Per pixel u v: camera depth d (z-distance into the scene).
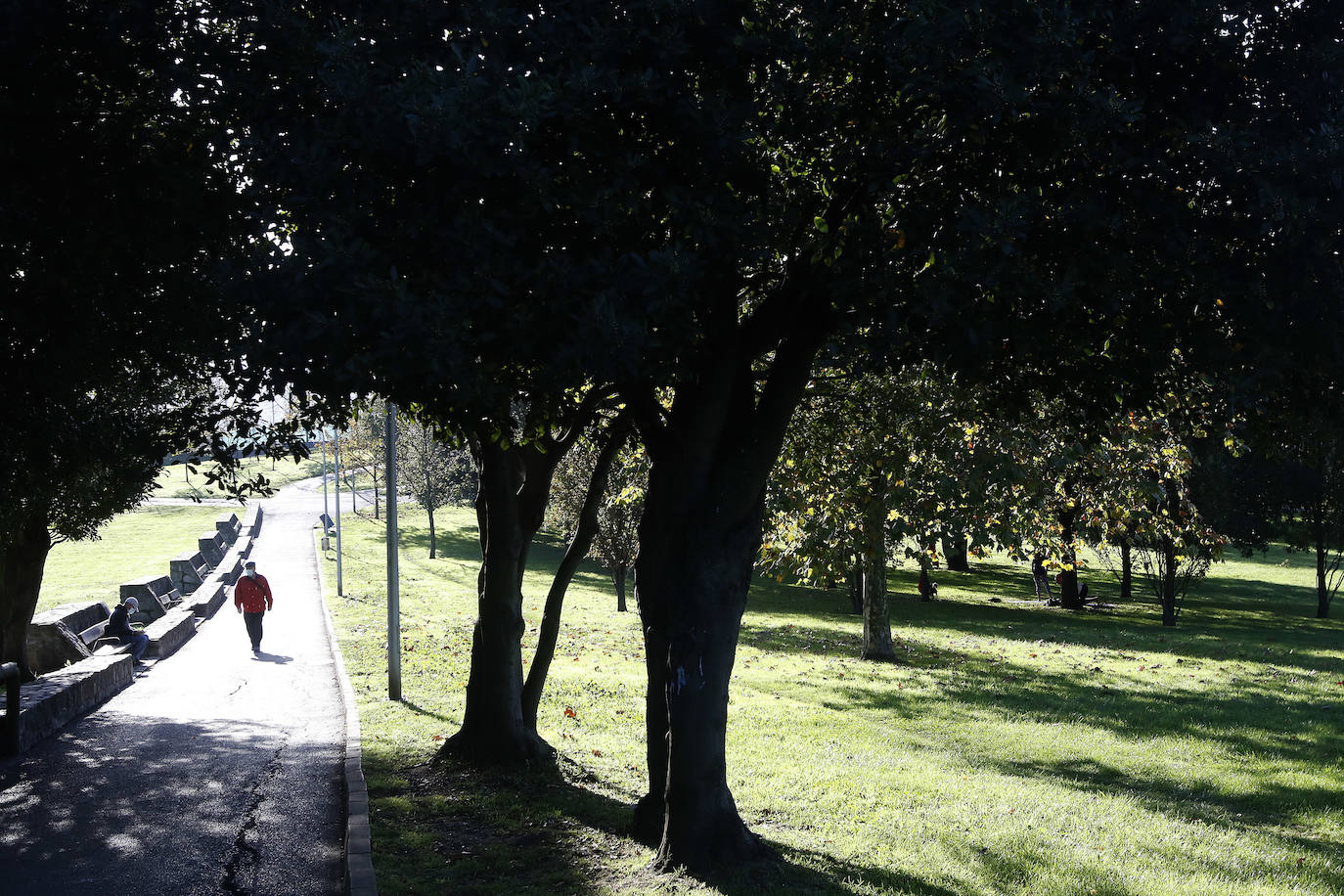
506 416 8.22
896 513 16.31
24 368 9.11
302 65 6.57
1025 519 16.62
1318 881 8.12
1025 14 5.64
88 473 13.12
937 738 14.30
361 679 18.62
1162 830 9.62
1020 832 9.45
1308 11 6.51
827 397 14.26
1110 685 19.05
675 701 7.91
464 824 9.40
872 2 6.56
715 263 6.73
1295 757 13.01
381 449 68.69
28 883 7.88
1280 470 36.84
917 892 7.58
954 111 5.92
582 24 5.98
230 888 7.79
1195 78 6.48
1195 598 43.19
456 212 5.97
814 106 6.68
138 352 9.80
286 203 6.44
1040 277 6.26
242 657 21.78
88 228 8.42
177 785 10.98
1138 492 16.66
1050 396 7.71
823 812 10.13
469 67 5.46
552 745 12.95
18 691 12.59
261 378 6.25
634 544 33.56
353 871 7.22
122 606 21.44
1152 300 6.80
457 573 44.97
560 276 5.92
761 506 8.10
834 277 6.76
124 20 7.09
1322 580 37.66
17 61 7.50
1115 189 6.44
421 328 5.45
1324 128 5.97
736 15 6.56
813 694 17.75
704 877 7.59
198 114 7.55
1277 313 6.36
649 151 6.57
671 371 6.34
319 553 50.12
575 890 7.50
